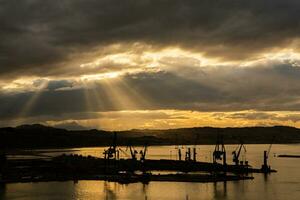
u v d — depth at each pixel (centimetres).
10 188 17588
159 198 15262
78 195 15812
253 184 19138
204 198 15325
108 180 19962
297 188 17800
